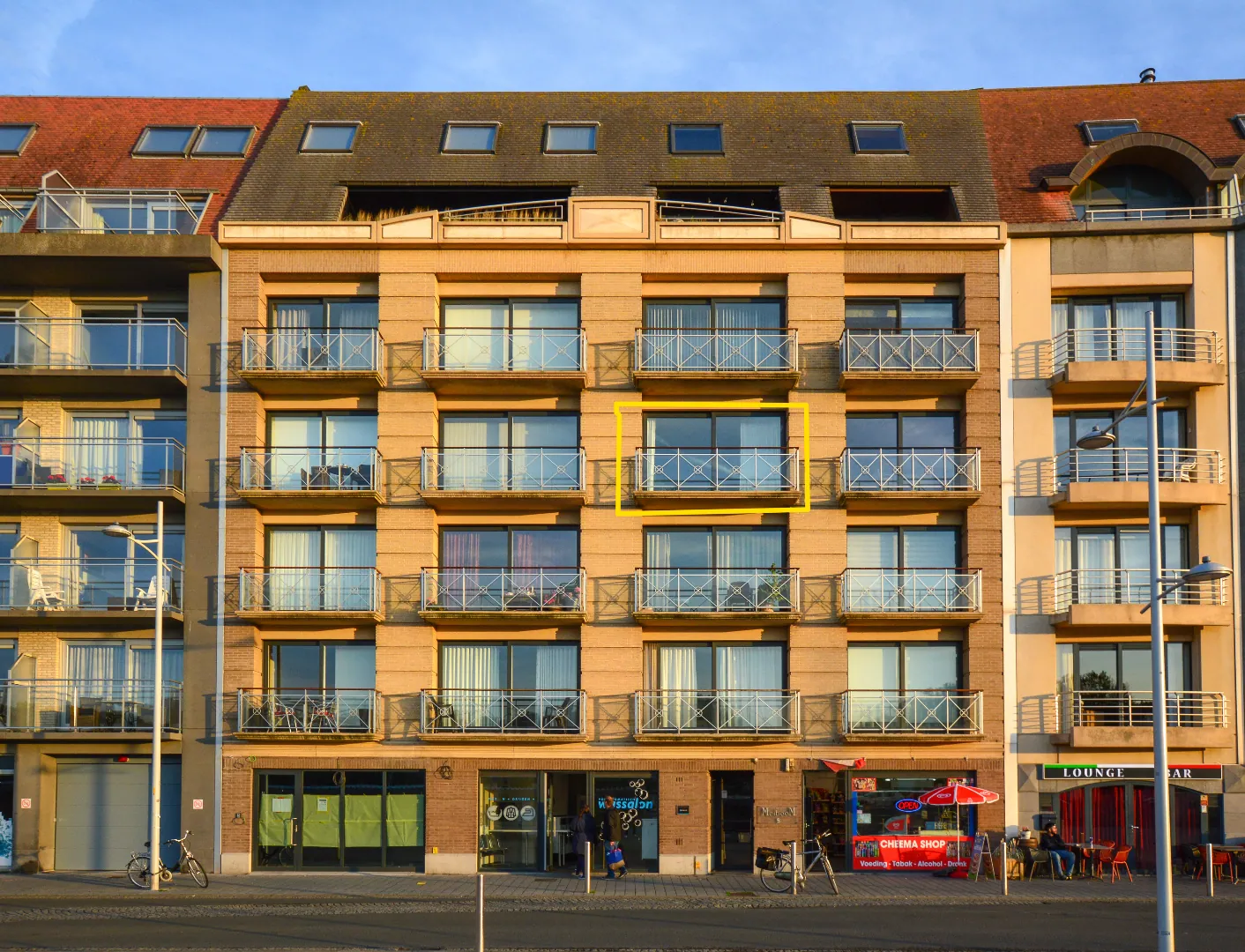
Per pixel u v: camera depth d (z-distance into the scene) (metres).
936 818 26.80
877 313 28.58
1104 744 26.09
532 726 26.91
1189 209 29.02
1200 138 30.75
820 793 27.05
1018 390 27.88
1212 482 27.22
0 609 27.05
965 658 27.30
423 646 27.25
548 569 27.86
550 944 17.45
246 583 27.31
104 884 24.83
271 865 26.95
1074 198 29.72
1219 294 27.78
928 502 27.52
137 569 27.81
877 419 28.45
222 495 27.77
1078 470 27.64
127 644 28.12
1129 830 26.69
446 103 32.56
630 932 18.62
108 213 28.62
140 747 27.36
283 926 19.16
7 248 27.08
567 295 28.58
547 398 28.44
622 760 26.94
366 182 29.59
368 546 28.22
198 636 27.38
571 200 28.34
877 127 31.47
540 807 27.03
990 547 27.34
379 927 19.06
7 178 31.00
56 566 27.86
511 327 28.59
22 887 24.45
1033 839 26.20
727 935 18.27
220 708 27.11
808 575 27.42
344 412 28.58
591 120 31.89
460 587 27.47
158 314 29.22
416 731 26.97
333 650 27.91
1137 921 19.62
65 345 28.45
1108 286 28.02
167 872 24.77
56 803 27.45
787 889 23.81
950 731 26.62
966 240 27.94
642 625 27.38
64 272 28.22
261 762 26.98
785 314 28.48
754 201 29.92
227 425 27.97
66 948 17.05
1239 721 26.70
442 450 27.91
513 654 27.73
